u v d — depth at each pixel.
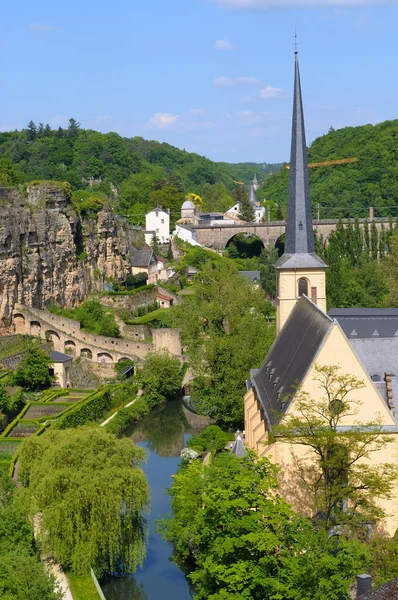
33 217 187.88
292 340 94.88
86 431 89.12
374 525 77.75
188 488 86.06
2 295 171.38
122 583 85.88
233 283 166.50
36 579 66.38
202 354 137.00
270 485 71.88
